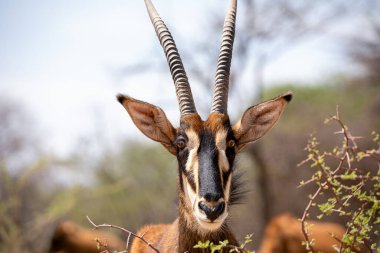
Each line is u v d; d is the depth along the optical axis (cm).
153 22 1067
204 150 910
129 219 2659
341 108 4025
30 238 2059
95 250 2147
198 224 924
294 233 1806
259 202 3266
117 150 3005
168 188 2953
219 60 1035
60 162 2238
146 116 973
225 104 1018
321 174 851
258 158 3219
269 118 993
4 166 1959
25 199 2533
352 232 854
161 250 986
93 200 2584
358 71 3747
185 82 1005
